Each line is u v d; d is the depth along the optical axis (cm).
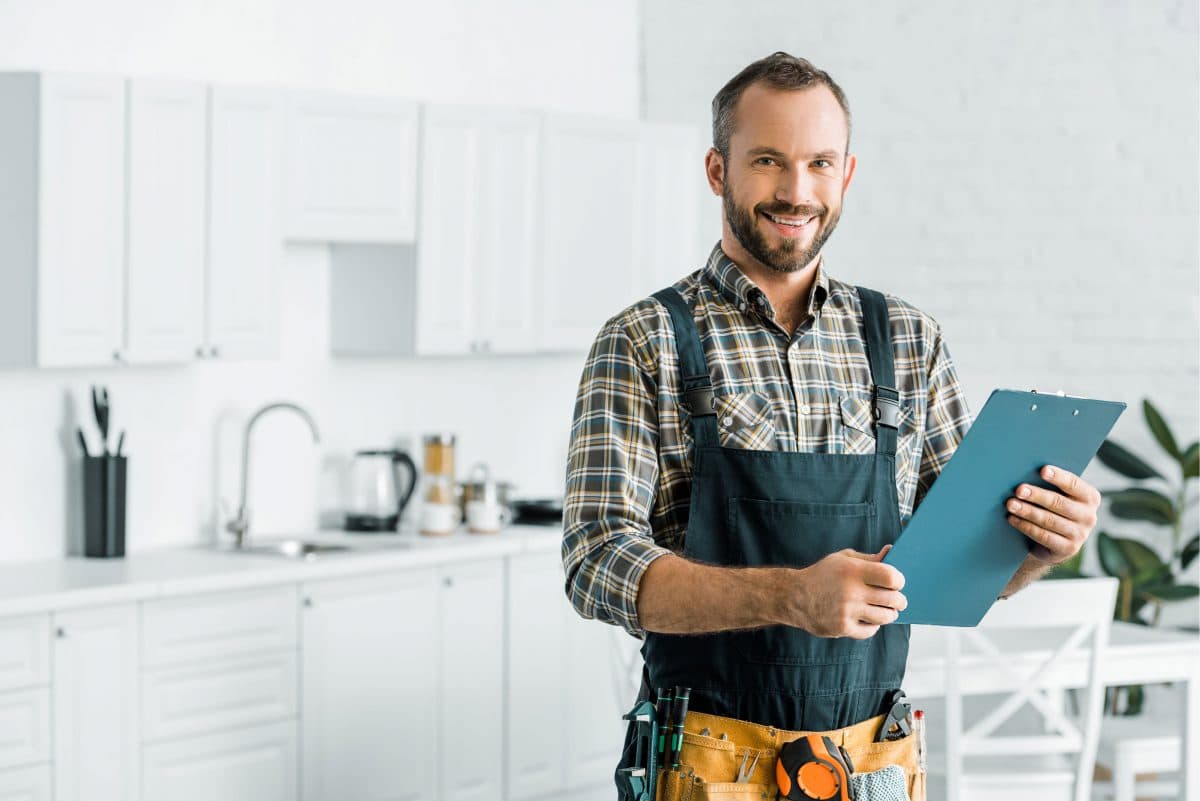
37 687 366
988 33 540
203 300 421
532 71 552
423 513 480
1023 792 359
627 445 198
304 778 421
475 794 463
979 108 542
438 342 479
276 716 414
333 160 450
